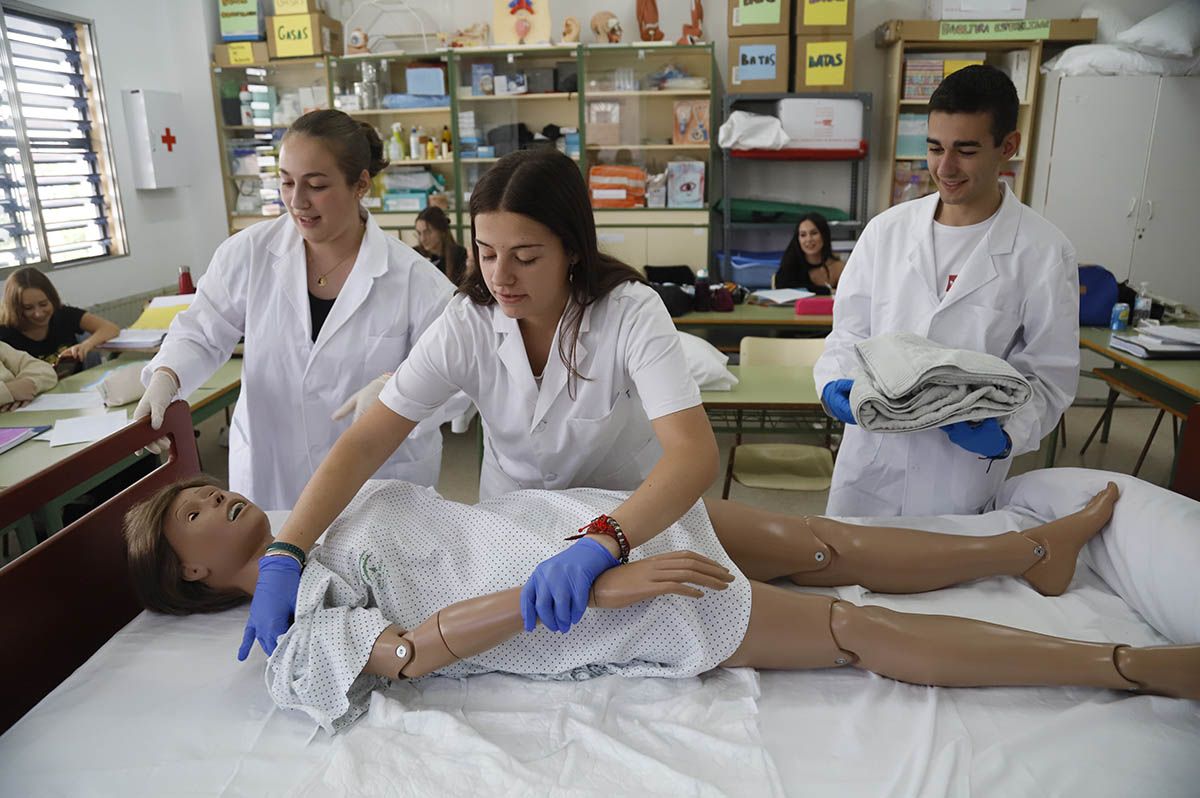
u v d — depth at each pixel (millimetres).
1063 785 1027
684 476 1158
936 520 1646
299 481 1869
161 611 1435
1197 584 1268
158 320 3443
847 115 4727
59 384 2809
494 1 4973
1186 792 1013
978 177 1498
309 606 1214
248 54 5148
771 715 1184
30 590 1253
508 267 1111
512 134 5172
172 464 1690
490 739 1133
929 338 1658
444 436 4195
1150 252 4816
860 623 1247
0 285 3891
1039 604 1431
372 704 1192
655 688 1238
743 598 1252
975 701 1210
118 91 4719
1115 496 1512
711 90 4922
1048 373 1591
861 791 1027
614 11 5223
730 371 2869
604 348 1283
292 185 1552
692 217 5031
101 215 4672
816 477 2568
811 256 4266
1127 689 1212
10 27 4008
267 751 1117
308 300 1733
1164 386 3123
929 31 4672
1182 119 4605
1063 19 4738
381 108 5215
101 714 1181
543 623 1092
